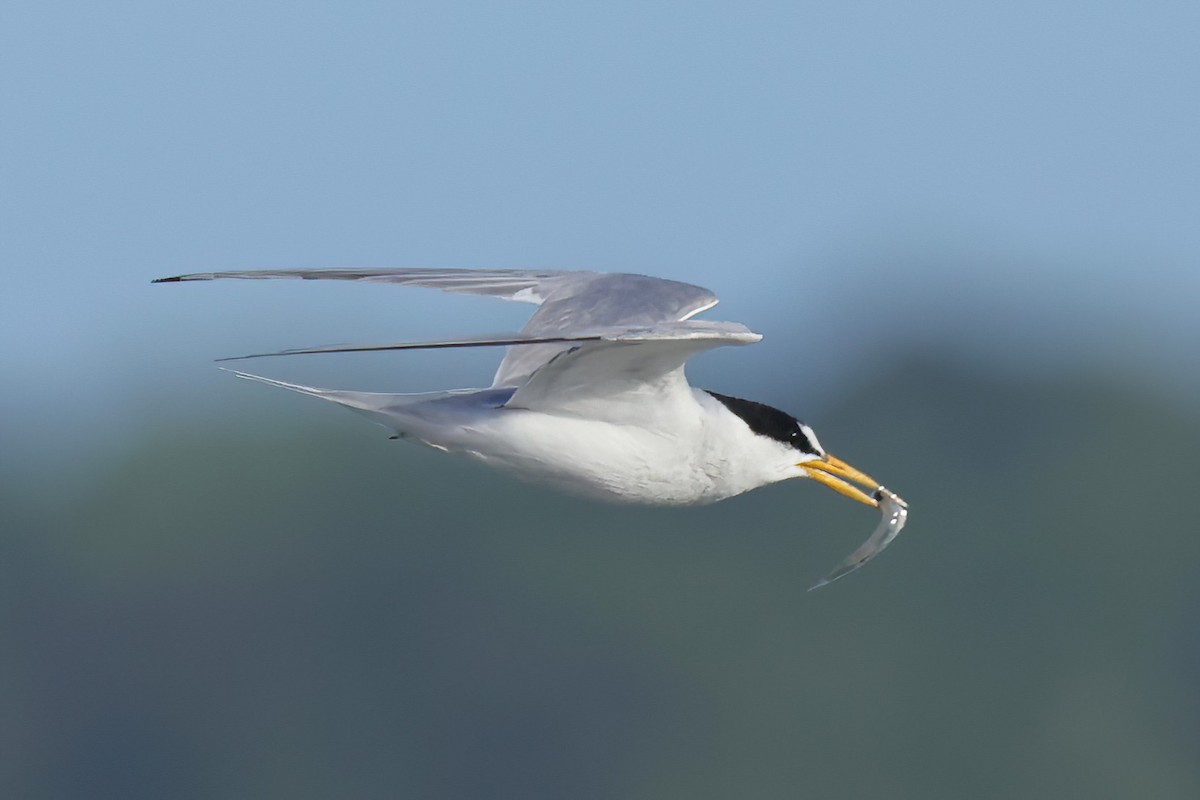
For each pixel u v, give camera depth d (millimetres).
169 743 21984
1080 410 25953
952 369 27125
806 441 8797
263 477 23078
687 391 8164
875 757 21109
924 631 22469
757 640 21797
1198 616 22203
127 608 22906
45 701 22281
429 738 21375
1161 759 21281
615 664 21594
